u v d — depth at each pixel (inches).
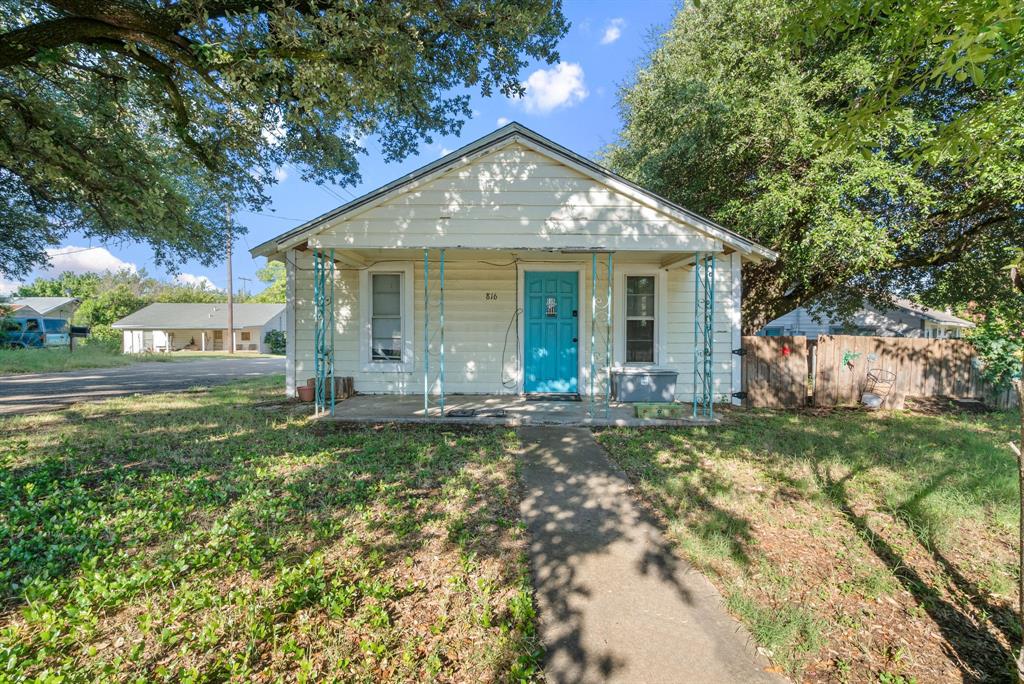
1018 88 126.0
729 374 369.7
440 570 121.2
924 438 252.7
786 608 109.0
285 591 110.0
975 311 421.4
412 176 312.2
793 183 387.9
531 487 179.0
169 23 208.5
